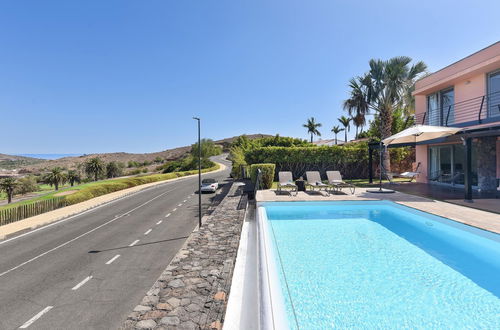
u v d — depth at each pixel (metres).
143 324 3.59
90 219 13.93
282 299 4.01
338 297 4.18
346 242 6.80
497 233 5.98
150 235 10.58
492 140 12.01
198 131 11.56
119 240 9.97
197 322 3.62
